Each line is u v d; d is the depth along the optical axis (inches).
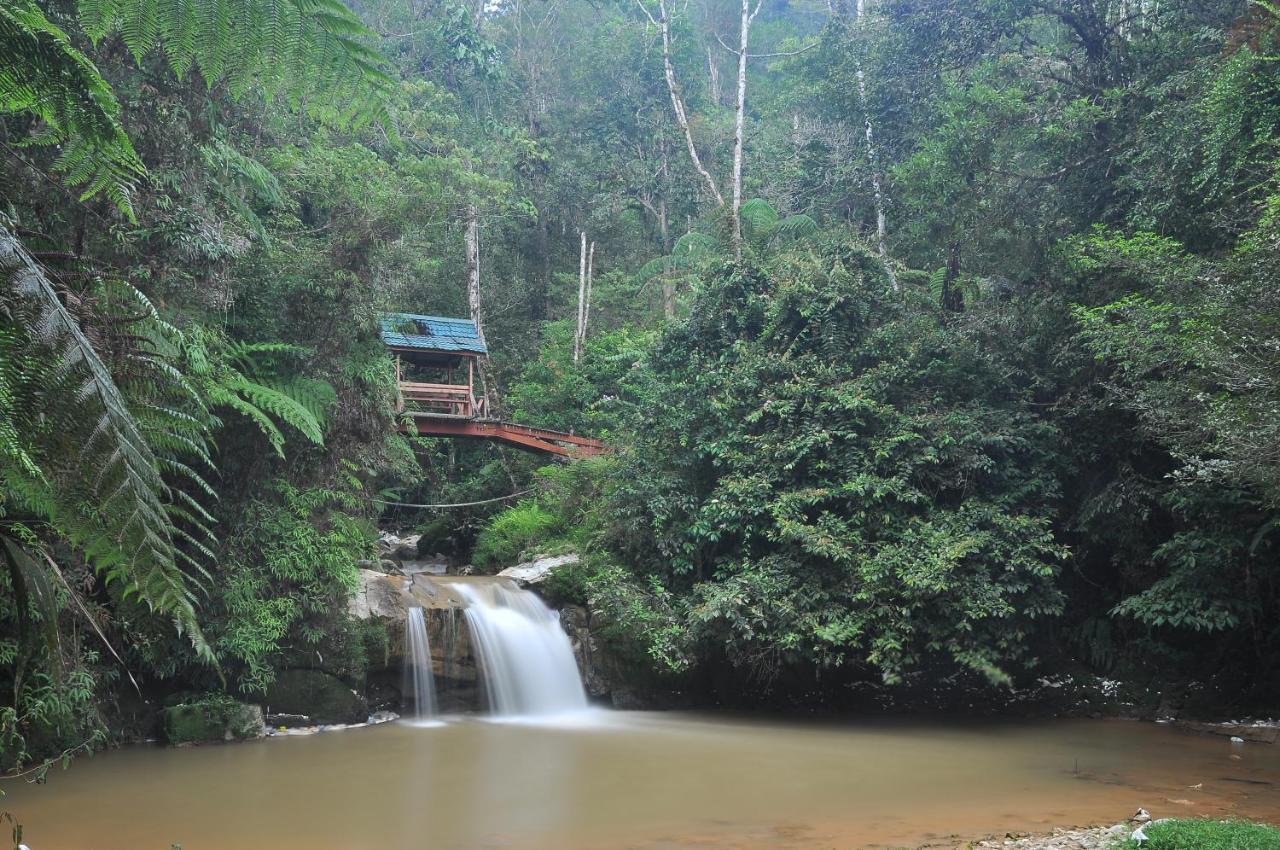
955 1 703.1
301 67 74.5
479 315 1230.3
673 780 388.8
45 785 369.1
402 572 616.4
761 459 571.2
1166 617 491.2
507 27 1712.6
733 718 550.3
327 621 500.7
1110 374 535.5
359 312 549.0
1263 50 459.2
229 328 519.5
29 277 47.8
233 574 469.7
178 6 71.1
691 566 577.0
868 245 679.7
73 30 226.1
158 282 399.2
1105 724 531.8
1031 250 612.1
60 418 46.1
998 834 304.3
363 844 297.1
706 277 670.5
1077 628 581.9
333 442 538.9
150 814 329.7
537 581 606.2
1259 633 517.3
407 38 1471.5
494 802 349.4
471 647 548.4
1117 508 528.1
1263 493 396.8
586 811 337.1
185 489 467.5
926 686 582.2
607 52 1549.0
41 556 74.8
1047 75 658.8
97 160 69.2
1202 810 335.3
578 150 1509.6
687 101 1514.5
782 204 1088.8
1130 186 554.3
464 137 1266.0
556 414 1018.1
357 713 506.9
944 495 566.6
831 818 328.5
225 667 465.7
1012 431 546.3
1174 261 464.4
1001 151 629.9
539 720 531.8
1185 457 433.7
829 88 828.0
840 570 536.7
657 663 559.2
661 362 658.2
